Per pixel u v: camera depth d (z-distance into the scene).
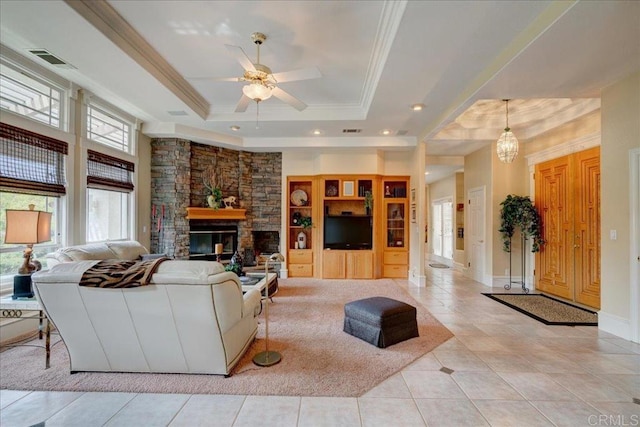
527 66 2.83
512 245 5.81
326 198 6.47
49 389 2.19
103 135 4.53
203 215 5.80
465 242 6.87
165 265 2.17
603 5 2.01
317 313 4.03
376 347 2.94
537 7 2.26
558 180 5.02
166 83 3.75
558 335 3.29
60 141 3.68
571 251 4.75
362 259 6.35
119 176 4.76
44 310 2.21
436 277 6.75
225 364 2.34
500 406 2.04
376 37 2.96
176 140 5.53
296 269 6.55
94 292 2.13
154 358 2.34
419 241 5.76
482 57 2.96
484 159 6.10
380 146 5.96
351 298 4.81
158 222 5.50
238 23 2.77
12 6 2.29
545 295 5.08
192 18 2.71
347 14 2.62
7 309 2.51
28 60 3.20
